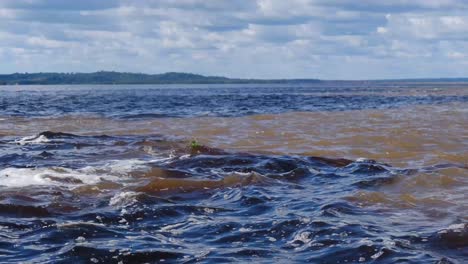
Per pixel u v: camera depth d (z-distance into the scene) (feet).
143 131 82.74
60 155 58.44
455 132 77.20
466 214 35.06
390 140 69.67
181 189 41.75
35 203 36.96
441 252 27.89
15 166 51.70
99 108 135.54
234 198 39.37
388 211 35.86
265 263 26.66
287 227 31.99
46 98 203.00
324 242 29.40
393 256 27.22
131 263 26.94
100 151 61.21
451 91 280.31
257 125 89.20
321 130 81.35
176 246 29.04
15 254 27.66
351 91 302.86
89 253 27.76
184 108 134.41
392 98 194.08
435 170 47.83
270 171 49.62
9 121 98.68
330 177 46.98
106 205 36.81
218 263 26.66
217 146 66.44
